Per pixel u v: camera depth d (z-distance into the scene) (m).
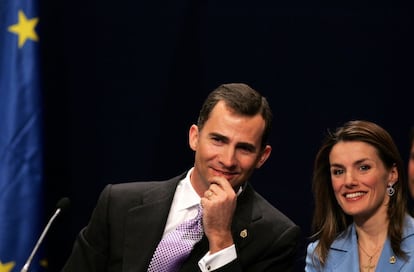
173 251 9.39
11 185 13.51
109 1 14.80
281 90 14.70
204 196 9.19
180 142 14.77
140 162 14.78
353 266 10.42
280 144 14.70
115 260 9.70
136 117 14.79
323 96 14.69
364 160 10.23
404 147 14.60
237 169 9.11
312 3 14.69
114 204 9.89
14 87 13.56
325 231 10.81
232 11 14.75
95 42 14.78
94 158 14.77
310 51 14.70
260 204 9.87
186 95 14.78
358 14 14.68
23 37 13.66
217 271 9.03
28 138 13.59
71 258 9.98
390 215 10.38
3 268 13.50
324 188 10.84
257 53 14.72
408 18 14.66
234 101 9.04
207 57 14.77
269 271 9.54
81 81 14.77
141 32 14.78
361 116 14.66
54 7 14.70
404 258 10.13
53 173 14.67
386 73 14.65
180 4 14.76
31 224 13.60
